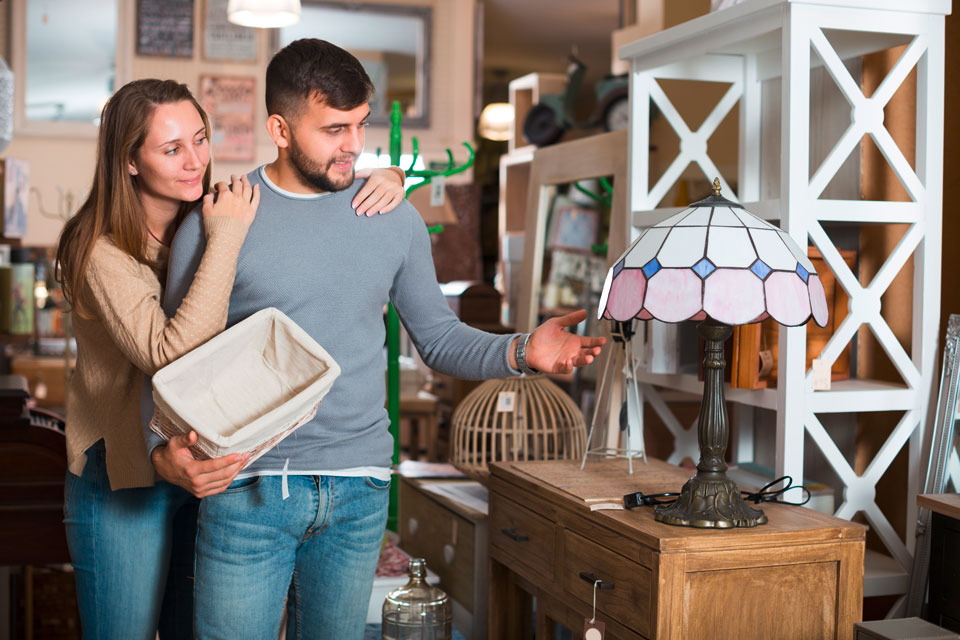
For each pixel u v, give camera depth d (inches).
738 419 113.7
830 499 88.7
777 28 85.9
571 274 158.7
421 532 125.8
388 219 72.4
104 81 262.1
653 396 114.0
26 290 144.8
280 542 69.5
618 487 86.0
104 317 69.6
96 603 79.5
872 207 87.0
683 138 106.8
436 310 77.2
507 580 100.3
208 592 69.3
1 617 116.3
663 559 68.0
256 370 68.0
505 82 429.7
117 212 71.6
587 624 74.8
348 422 70.4
